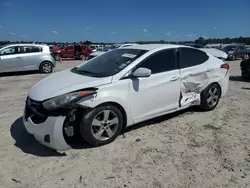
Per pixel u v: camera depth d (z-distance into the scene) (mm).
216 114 5012
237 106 5602
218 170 3016
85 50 26625
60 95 3281
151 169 3031
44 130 3227
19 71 11555
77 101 3270
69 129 3326
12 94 7090
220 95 5320
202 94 4965
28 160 3232
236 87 7988
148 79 3953
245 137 3938
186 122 4559
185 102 4609
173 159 3262
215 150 3504
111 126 3686
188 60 4676
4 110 5387
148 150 3496
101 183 2768
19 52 11391
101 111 3486
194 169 3033
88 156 3324
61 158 3279
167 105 4312
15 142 3750
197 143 3717
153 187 2697
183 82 4465
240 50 22156
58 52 25688
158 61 4203
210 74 4934
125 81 3705
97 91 3432
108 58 4387
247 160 3250
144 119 4043
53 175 2914
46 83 3781
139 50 4277
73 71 4332
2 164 3137
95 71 4027
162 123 4500
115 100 3568
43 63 12000
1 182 2775
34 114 3367
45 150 3498
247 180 2828
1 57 10922
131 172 2969
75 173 2951
